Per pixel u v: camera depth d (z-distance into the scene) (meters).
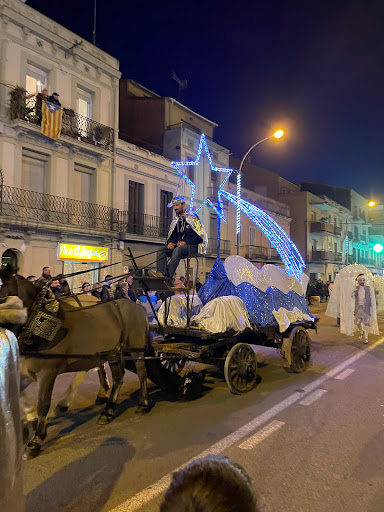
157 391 6.83
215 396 6.54
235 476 1.17
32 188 16.73
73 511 3.31
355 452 4.52
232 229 30.23
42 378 4.37
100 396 6.09
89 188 19.20
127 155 20.89
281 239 36.84
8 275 4.16
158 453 4.40
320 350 10.73
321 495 3.61
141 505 3.41
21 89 15.65
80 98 18.91
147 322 5.98
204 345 6.55
